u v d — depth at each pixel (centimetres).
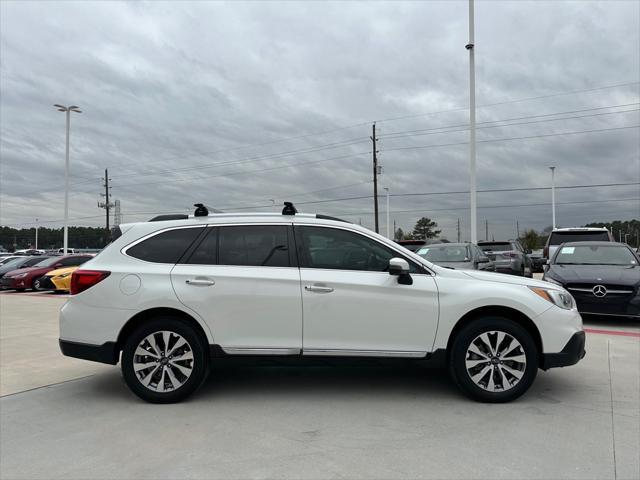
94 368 625
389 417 437
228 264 491
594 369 594
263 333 479
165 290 478
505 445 374
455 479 322
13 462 355
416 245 1877
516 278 505
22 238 10719
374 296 478
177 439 392
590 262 1032
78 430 414
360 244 499
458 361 473
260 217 511
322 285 478
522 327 472
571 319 482
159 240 503
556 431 401
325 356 478
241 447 376
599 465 340
